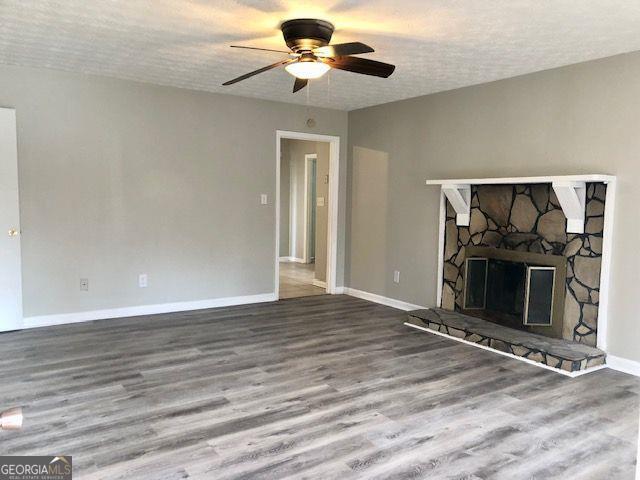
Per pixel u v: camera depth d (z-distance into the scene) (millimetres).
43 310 4738
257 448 2543
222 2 2922
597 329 3908
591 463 2467
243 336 4555
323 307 5816
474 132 4895
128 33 3498
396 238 5844
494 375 3639
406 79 4684
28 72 4484
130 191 5086
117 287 5109
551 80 4223
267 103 5863
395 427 2805
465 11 2998
